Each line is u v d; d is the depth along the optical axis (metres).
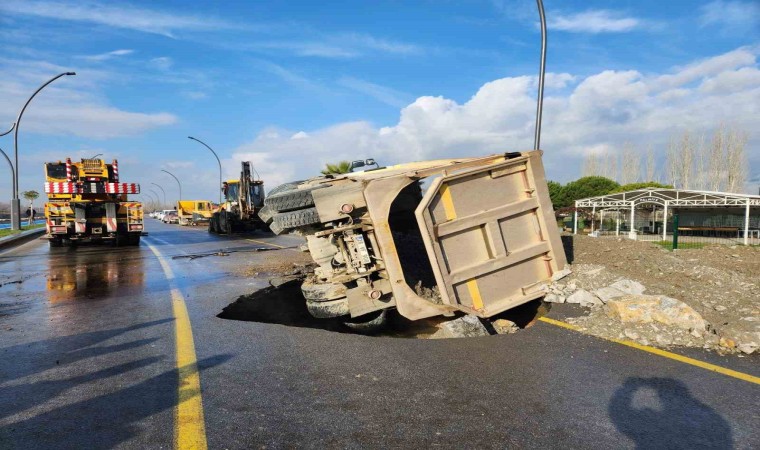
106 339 5.17
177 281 9.37
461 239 5.79
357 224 5.51
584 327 5.19
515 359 4.37
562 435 3.00
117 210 19.00
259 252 15.29
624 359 4.31
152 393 3.68
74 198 18.47
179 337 5.20
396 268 5.40
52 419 3.24
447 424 3.15
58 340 5.15
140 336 5.27
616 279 6.49
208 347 4.83
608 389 3.69
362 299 5.46
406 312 5.36
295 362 4.36
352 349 4.73
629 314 5.14
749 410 3.33
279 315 6.91
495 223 5.92
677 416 3.25
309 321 6.52
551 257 6.31
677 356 4.36
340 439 2.96
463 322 5.27
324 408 3.40
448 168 5.75
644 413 3.29
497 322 5.88
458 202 5.78
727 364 4.16
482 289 5.90
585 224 32.03
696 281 6.54
